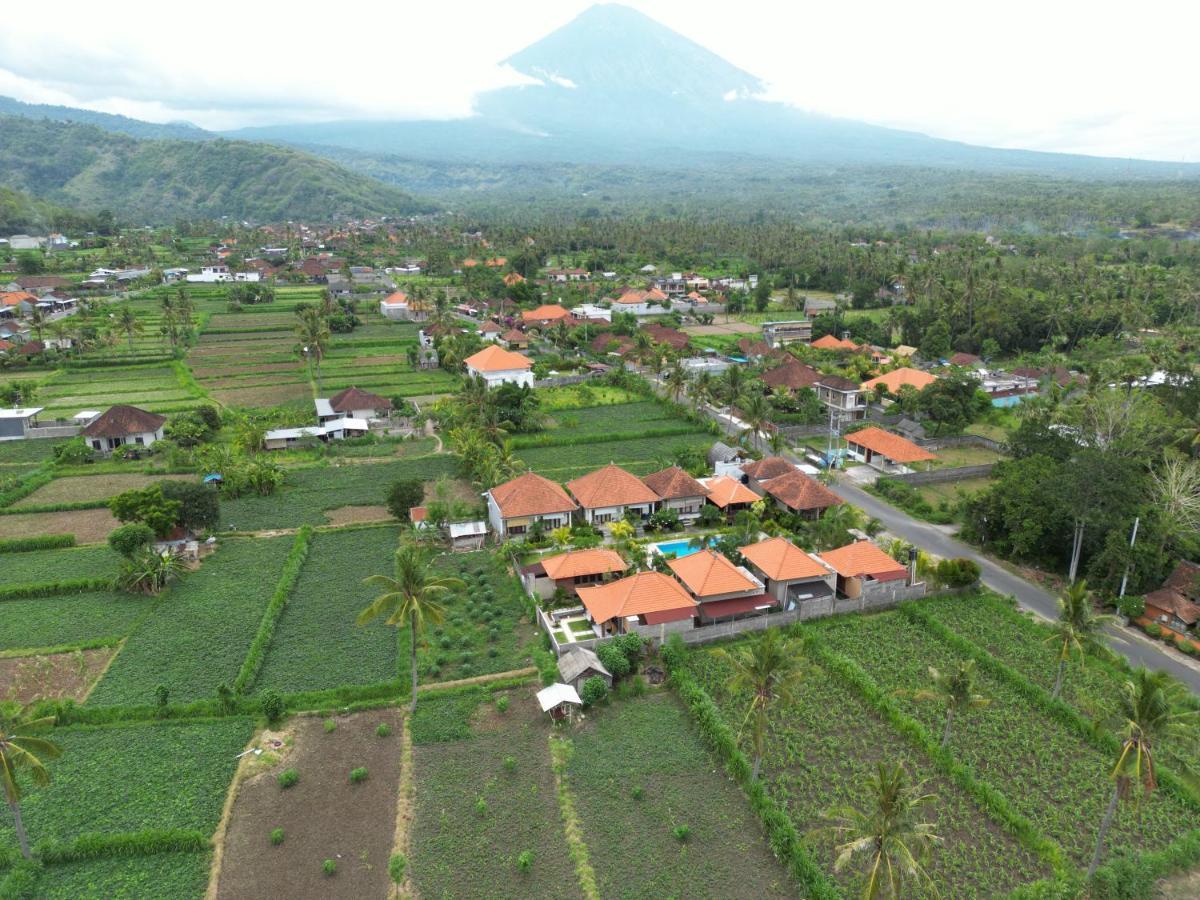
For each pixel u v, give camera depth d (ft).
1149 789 131.03
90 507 293.23
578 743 170.40
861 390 436.35
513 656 201.26
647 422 400.88
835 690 189.47
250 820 148.77
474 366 468.75
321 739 171.12
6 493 298.97
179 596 228.84
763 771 162.50
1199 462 275.39
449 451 357.82
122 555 244.22
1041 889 131.03
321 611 220.84
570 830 146.20
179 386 466.70
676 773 161.79
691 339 600.39
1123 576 223.51
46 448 359.87
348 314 651.25
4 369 495.00
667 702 185.57
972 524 270.26
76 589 230.89
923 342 560.20
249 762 163.32
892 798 117.80
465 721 176.65
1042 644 206.80
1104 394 338.13
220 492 303.68
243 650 201.36
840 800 154.40
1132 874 133.39
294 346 572.51
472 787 157.48
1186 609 212.02
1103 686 189.57
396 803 153.17
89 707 176.96
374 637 208.74
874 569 229.66
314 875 136.67
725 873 137.59
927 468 343.67
